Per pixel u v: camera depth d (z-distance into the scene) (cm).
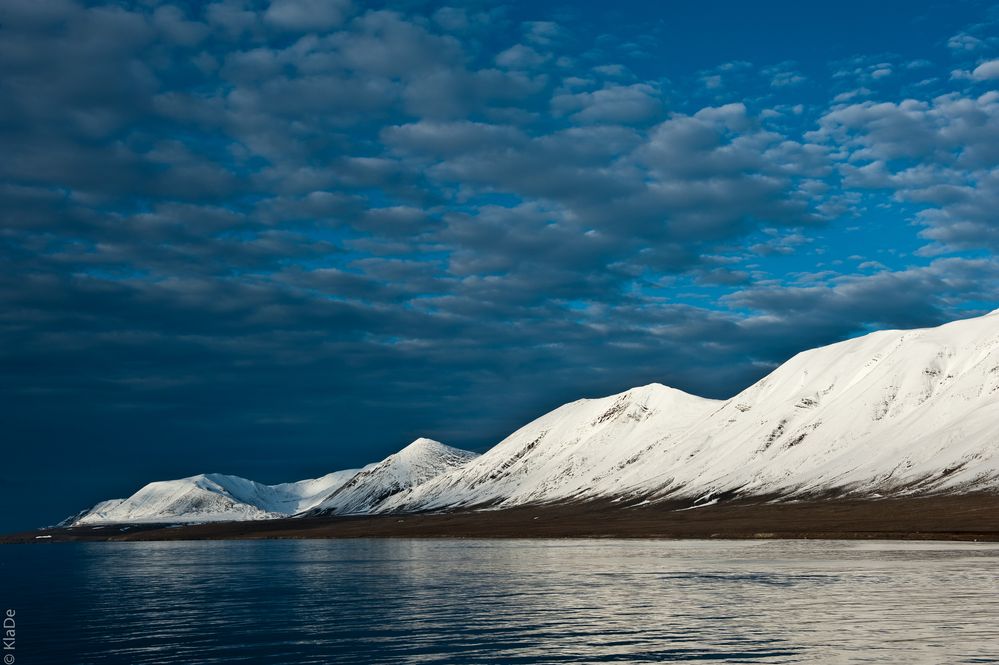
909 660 4625
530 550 17012
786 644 5162
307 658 5141
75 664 5128
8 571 15488
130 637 6122
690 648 5119
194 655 5334
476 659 4978
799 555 12850
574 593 8262
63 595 9675
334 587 9756
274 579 11288
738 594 7781
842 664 4556
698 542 18838
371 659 5062
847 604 6831
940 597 7144
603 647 5234
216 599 8725
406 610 7300
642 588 8556
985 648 4916
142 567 15500
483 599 7969
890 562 10931
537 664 4788
